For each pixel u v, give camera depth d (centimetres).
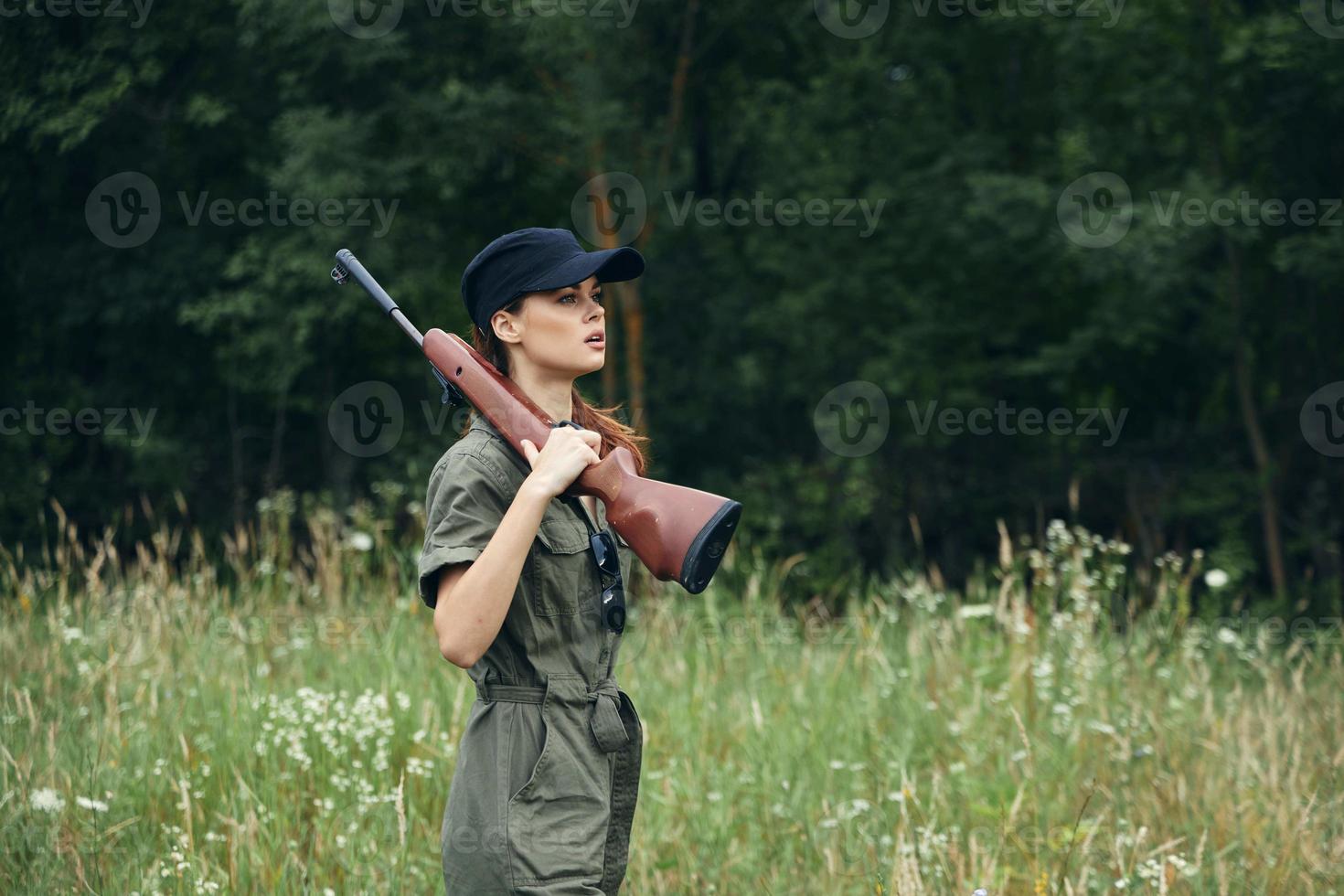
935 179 1473
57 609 658
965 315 1529
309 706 502
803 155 1517
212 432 1399
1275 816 467
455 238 1414
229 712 529
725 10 1470
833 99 1508
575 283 279
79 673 580
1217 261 1488
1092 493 1532
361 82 1309
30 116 1157
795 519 1512
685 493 270
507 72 1398
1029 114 1573
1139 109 1359
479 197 1451
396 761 513
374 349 1426
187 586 725
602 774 281
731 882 441
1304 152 1398
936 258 1488
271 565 776
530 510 260
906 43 1532
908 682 636
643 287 1559
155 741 512
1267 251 1420
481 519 270
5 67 1170
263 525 904
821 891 429
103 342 1348
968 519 1545
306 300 1280
